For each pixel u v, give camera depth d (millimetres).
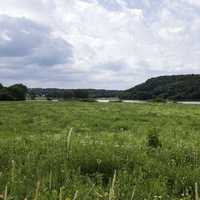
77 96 139125
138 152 10758
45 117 35344
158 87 175250
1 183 7133
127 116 36656
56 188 7102
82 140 13422
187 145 13500
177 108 55969
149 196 6969
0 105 56531
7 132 23078
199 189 7672
